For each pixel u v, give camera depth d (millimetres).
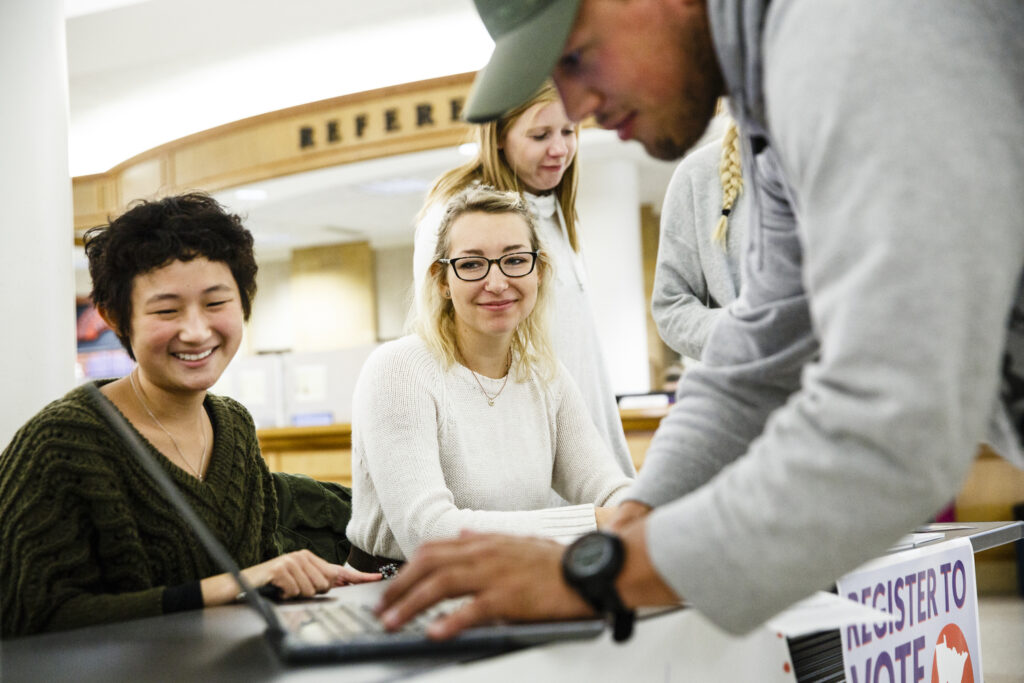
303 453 4484
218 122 6348
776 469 650
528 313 1691
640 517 963
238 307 1354
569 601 704
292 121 6035
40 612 1131
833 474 625
